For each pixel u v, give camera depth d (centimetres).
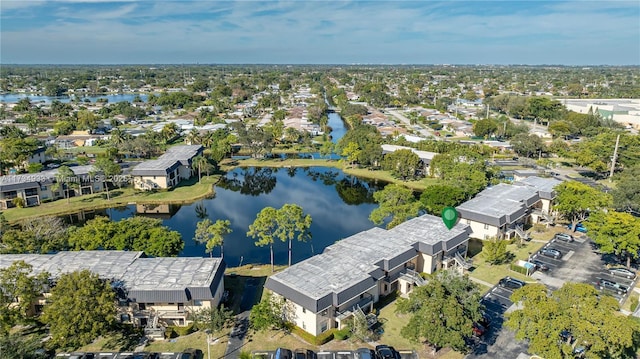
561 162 15862
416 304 5181
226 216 10862
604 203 8788
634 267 7544
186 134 19400
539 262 7756
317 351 5341
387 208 8756
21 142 14188
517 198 9644
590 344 4416
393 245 7094
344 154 15512
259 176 15025
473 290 5309
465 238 7656
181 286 5691
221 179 14238
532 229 9438
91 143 18225
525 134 17025
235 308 6281
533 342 4531
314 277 5981
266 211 7625
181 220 10562
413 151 15000
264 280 7212
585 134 18238
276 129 19075
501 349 5316
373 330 5759
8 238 7038
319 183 14150
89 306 5103
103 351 5272
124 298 5597
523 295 4859
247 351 5300
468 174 10944
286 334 5684
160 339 5531
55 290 5225
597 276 7244
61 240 7375
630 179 9681
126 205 11550
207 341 5488
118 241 7112
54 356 5106
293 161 16350
